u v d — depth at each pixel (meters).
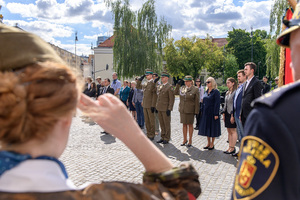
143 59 27.25
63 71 0.52
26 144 0.51
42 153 0.52
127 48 27.31
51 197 0.48
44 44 0.55
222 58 44.72
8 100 0.45
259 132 0.66
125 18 27.14
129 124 0.63
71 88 0.52
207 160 5.08
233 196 0.74
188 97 6.00
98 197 0.52
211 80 5.65
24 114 0.47
